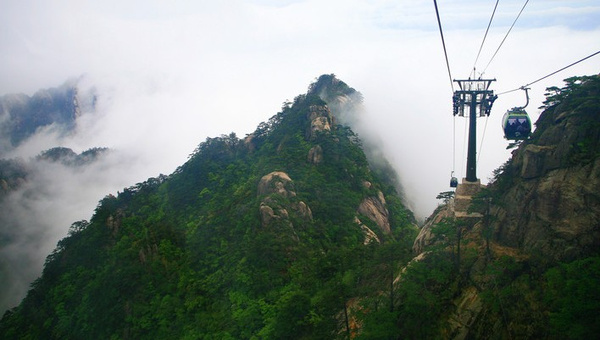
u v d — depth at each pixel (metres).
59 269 99.19
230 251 74.75
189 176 126.19
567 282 23.88
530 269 29.62
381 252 36.56
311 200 85.19
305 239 72.12
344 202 87.69
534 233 31.25
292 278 61.44
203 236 85.81
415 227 98.12
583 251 27.56
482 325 28.94
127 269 77.06
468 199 35.94
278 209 75.75
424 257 36.09
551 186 30.94
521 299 28.28
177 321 63.88
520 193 33.56
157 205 120.56
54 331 80.44
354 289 37.22
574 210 29.08
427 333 30.05
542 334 25.73
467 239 35.75
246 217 79.00
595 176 28.56
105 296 74.31
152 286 73.50
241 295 61.56
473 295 30.94
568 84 34.41
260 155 123.12
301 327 41.38
